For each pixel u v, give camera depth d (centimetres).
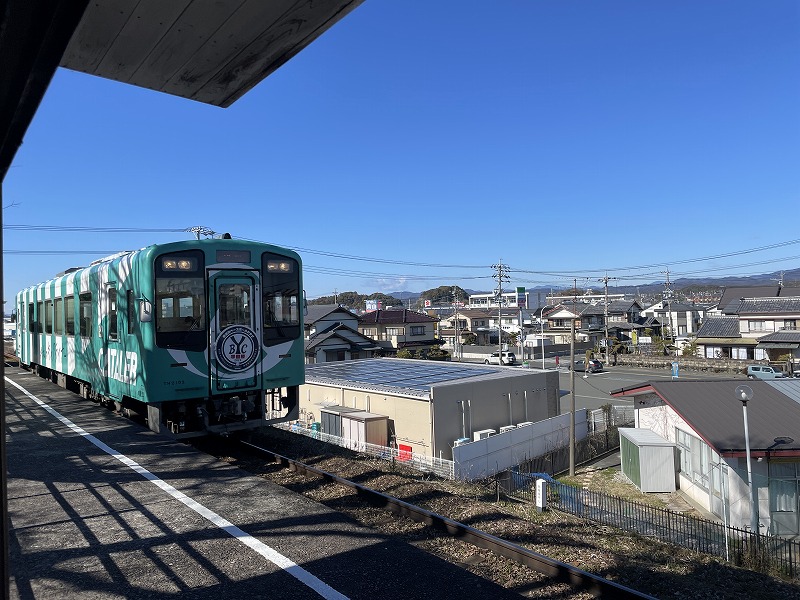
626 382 3444
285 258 802
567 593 376
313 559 411
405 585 375
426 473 862
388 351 4144
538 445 1708
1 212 155
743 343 3912
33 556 413
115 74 302
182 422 753
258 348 763
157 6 231
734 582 439
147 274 690
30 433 828
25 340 1681
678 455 1438
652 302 8206
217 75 302
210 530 461
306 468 649
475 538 453
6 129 154
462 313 6512
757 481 1071
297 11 238
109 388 840
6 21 127
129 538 445
